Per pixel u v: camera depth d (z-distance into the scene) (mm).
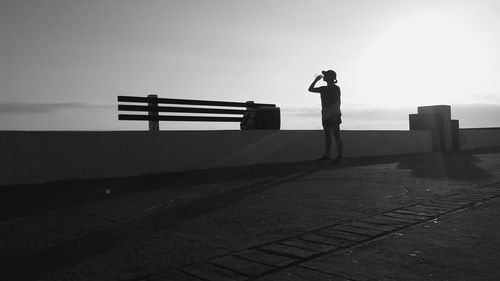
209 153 8133
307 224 3738
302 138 9867
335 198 4922
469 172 7312
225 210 4336
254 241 3262
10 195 5219
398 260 2822
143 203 4703
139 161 7176
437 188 5535
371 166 8516
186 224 3789
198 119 9055
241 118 9977
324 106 9094
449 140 14727
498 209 4258
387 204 4535
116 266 2764
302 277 2551
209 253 2988
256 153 8930
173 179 6625
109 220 3945
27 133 6039
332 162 9281
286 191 5426
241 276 2574
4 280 2572
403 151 13016
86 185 6008
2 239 3377
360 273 2605
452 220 3834
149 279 2547
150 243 3238
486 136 17766
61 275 2631
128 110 7938
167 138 7539
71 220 3959
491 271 2615
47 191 5516
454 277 2529
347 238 3309
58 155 6328
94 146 6684
